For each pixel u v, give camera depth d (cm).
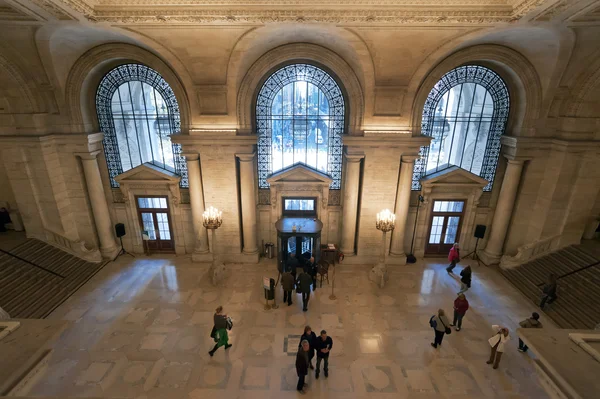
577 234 1212
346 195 1228
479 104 1214
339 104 1200
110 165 1292
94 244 1323
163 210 1327
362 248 1294
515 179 1209
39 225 1234
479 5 823
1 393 288
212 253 1297
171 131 1248
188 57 1030
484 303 1080
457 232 1345
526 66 1078
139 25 909
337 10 833
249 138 1142
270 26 927
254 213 1270
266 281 1010
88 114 1198
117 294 1109
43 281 1102
